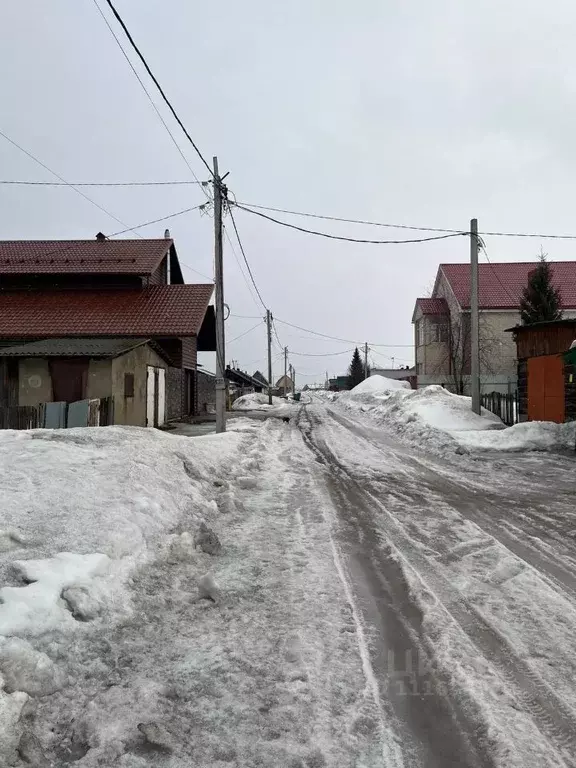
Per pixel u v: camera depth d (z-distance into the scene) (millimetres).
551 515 6914
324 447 14117
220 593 4125
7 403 17109
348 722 2643
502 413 19203
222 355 15000
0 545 3857
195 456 8383
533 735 2564
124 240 28641
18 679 2643
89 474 5711
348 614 3877
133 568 4160
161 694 2793
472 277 17578
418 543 5625
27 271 24266
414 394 22516
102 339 20812
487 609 3998
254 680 2979
